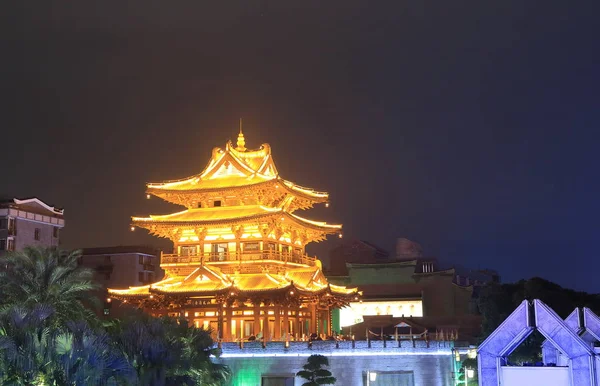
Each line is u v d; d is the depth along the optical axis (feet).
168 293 300.40
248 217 311.06
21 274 237.25
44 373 168.14
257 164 352.08
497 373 154.40
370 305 439.22
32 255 252.62
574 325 184.44
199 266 309.63
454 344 288.71
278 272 317.22
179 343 214.69
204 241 326.44
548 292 329.52
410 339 282.15
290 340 291.38
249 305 308.60
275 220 312.71
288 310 309.01
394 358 277.44
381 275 446.60
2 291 236.02
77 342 175.94
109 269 458.91
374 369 276.62
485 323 333.62
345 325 440.45
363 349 278.05
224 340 305.32
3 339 165.58
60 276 243.19
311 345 278.67
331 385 275.39
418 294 433.89
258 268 313.12
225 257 319.06
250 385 279.08
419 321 392.27
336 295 330.95
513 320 155.02
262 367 279.90
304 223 337.72
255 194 328.70
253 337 295.48
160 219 327.47
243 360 281.74
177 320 251.19
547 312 152.35
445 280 437.17
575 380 147.54
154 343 199.62
